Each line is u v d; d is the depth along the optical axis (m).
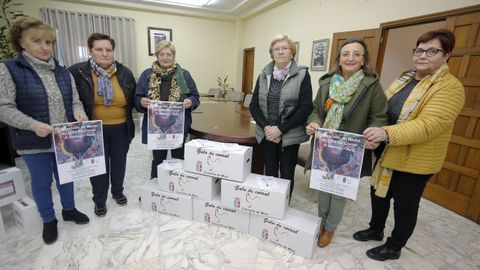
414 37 3.83
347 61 1.42
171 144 1.92
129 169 2.93
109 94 1.73
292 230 1.61
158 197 1.97
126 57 5.67
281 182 1.72
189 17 6.16
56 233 1.68
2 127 2.68
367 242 1.79
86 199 2.21
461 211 2.24
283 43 1.61
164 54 1.85
